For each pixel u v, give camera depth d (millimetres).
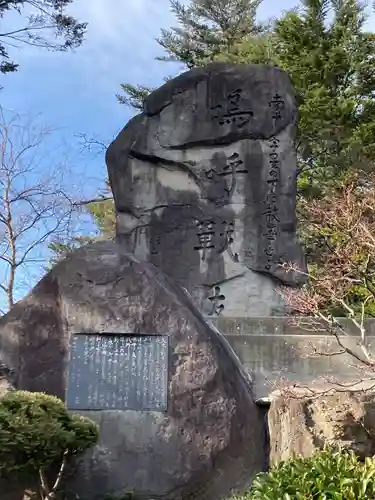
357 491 4484
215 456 7605
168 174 11352
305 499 4484
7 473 6777
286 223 10859
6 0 14000
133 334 8195
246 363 9234
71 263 8578
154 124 11523
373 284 9750
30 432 6250
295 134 11266
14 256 16422
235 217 10977
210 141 11273
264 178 11086
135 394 7941
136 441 7688
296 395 7742
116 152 11594
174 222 11125
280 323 9656
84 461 7508
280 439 7641
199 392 7895
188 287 10797
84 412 7867
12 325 8312
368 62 19750
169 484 7480
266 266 10719
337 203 10914
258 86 11422
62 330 8281
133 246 11102
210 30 23250
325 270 12062
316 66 19688
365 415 7426
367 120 19766
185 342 8148
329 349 9320
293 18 19969
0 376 8070
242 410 7934
